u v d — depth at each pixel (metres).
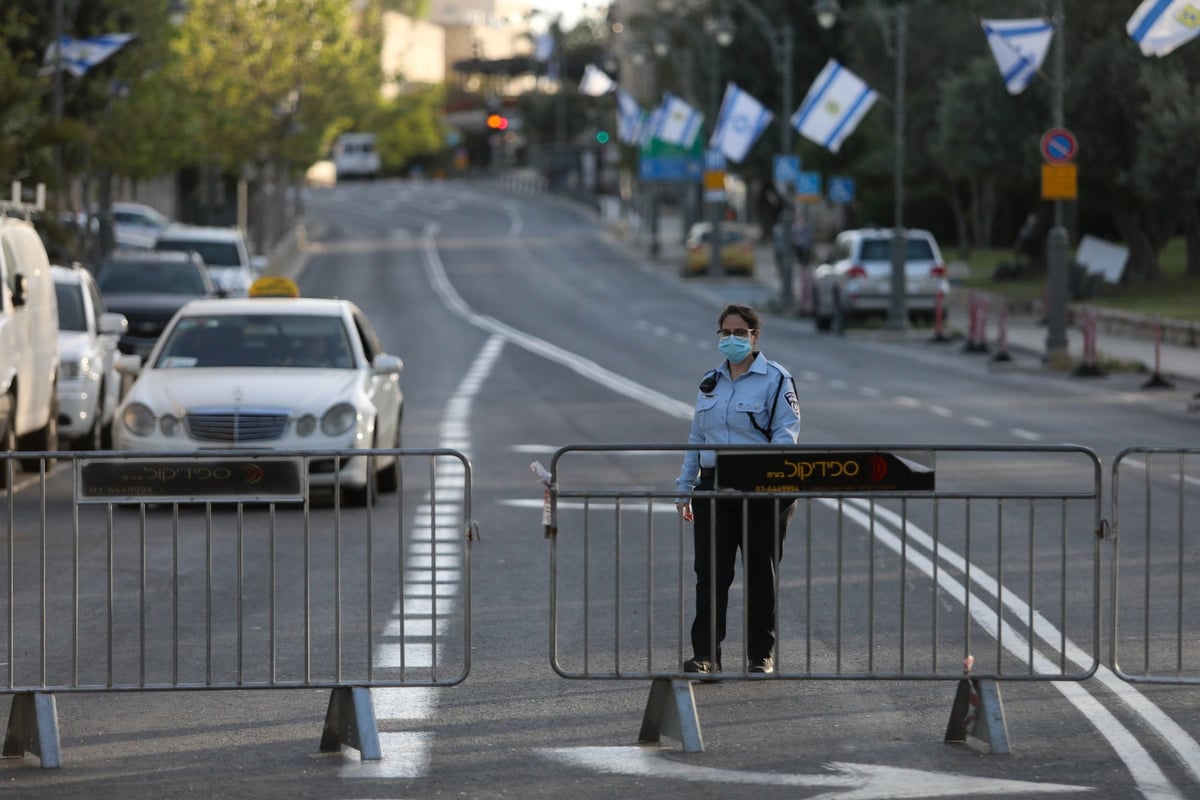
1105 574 36.62
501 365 103.12
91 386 59.66
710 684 27.05
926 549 39.72
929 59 159.88
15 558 39.38
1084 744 23.45
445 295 177.00
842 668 27.91
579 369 100.06
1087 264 134.88
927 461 24.28
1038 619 31.84
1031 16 139.38
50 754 22.59
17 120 85.88
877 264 126.81
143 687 23.72
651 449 24.44
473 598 34.47
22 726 23.14
